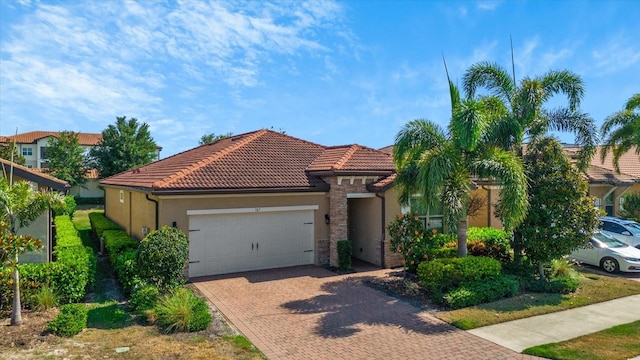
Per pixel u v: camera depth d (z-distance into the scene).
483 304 12.05
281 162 18.66
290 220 17.08
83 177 47.41
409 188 14.45
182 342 9.18
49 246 14.50
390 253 17.00
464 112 13.01
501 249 16.11
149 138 50.28
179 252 11.59
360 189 17.45
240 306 11.91
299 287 13.98
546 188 13.52
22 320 10.23
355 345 9.19
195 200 15.11
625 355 8.62
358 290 13.63
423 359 8.48
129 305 11.34
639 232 19.48
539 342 9.37
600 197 26.30
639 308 11.97
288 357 8.53
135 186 17.48
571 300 12.52
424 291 13.30
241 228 16.12
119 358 8.29
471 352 8.82
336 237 16.98
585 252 17.48
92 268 12.96
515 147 14.37
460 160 13.41
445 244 16.03
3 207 10.89
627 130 25.75
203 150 23.83
